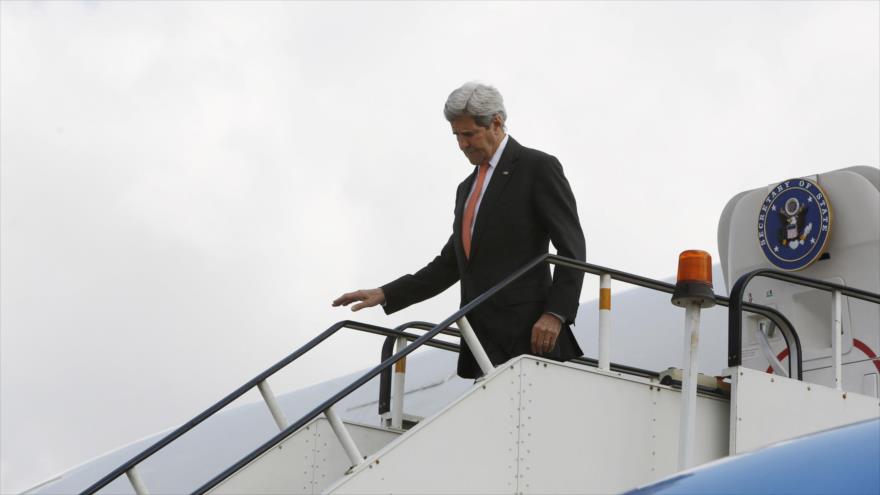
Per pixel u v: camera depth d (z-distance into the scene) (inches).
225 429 740.7
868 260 296.5
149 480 711.7
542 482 215.3
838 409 243.4
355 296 250.1
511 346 225.8
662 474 226.1
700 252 216.4
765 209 319.0
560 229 225.5
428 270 253.3
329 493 202.2
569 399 221.5
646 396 229.0
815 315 307.7
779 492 100.8
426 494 207.6
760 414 234.8
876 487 97.5
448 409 212.2
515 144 235.5
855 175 302.2
